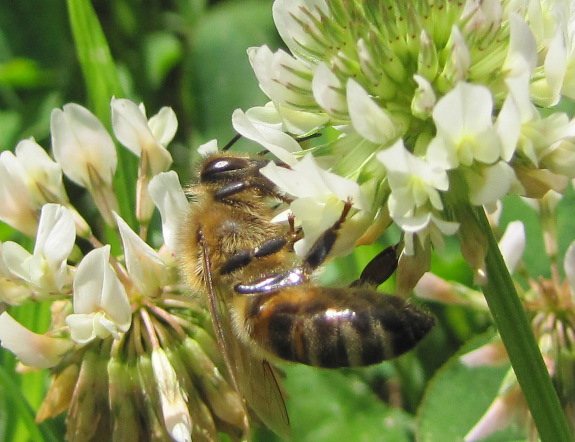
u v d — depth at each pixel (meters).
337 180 0.08
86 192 0.11
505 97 0.08
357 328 0.08
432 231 0.08
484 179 0.08
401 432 0.10
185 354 0.08
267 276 0.08
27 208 0.09
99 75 0.10
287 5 0.08
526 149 0.07
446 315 0.10
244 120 0.08
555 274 0.09
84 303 0.08
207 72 0.12
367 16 0.08
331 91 0.08
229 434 0.08
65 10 0.12
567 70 0.08
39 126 0.12
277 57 0.08
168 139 0.09
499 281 0.08
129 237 0.08
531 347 0.08
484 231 0.08
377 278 0.08
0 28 0.12
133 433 0.08
